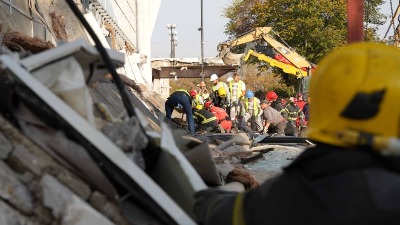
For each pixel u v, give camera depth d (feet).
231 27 161.58
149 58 112.78
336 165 6.41
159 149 9.50
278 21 143.13
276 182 6.98
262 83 184.34
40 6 34.73
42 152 8.40
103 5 68.18
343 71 6.67
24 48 17.80
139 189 8.41
